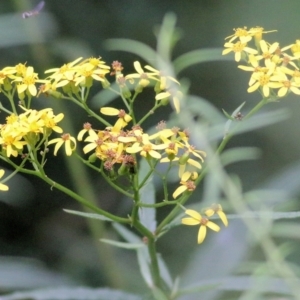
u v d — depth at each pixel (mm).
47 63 1442
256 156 1654
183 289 1222
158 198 1769
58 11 1959
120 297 1237
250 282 1241
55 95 1199
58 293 1237
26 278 1372
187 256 1681
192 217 1161
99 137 1174
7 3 1716
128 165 1166
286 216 1169
